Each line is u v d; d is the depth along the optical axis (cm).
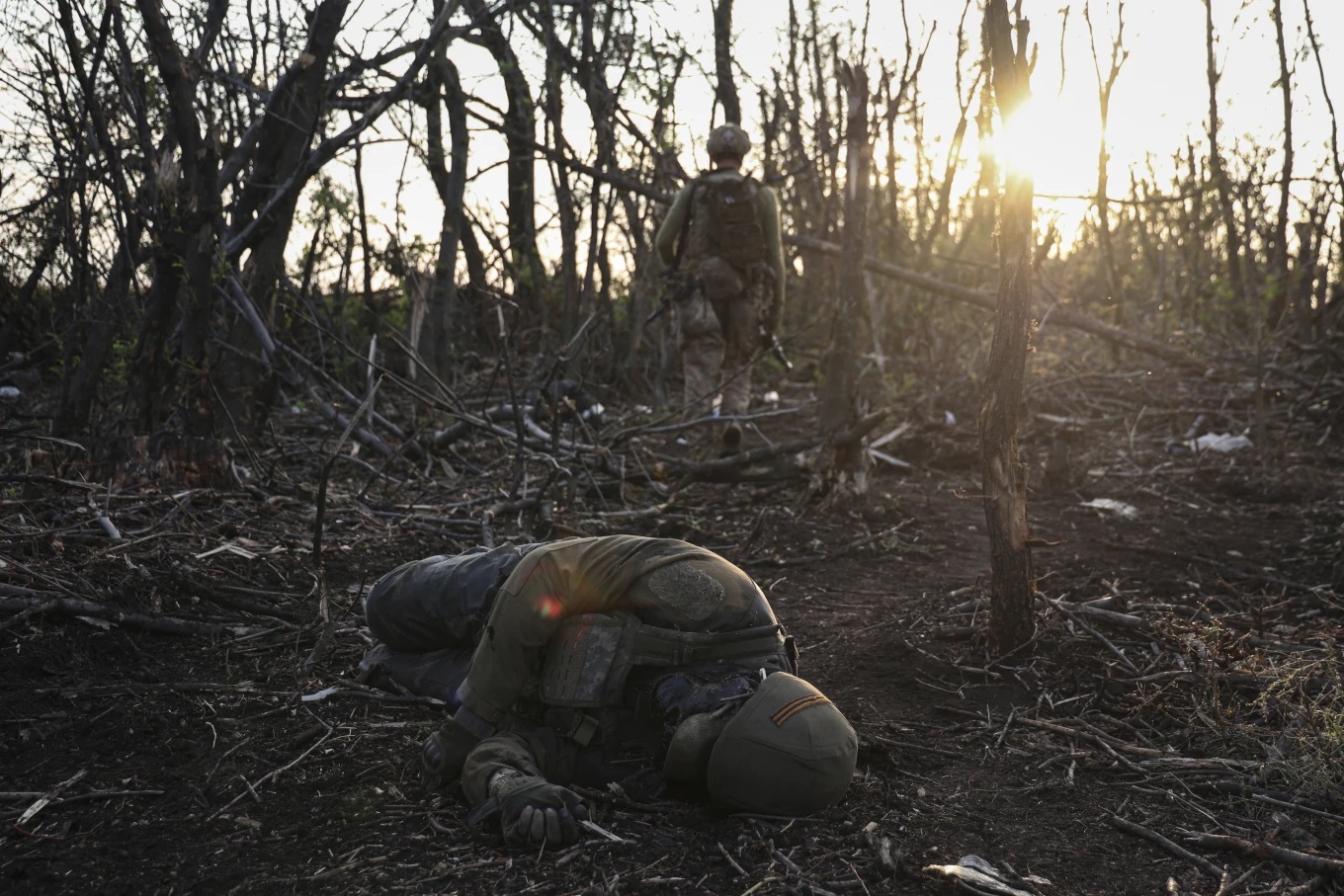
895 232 990
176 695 314
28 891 221
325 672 338
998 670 367
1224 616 416
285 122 550
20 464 475
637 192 789
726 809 253
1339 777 286
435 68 707
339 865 232
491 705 258
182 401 511
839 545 532
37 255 585
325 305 764
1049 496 634
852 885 229
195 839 243
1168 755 307
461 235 875
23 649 324
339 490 548
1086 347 974
